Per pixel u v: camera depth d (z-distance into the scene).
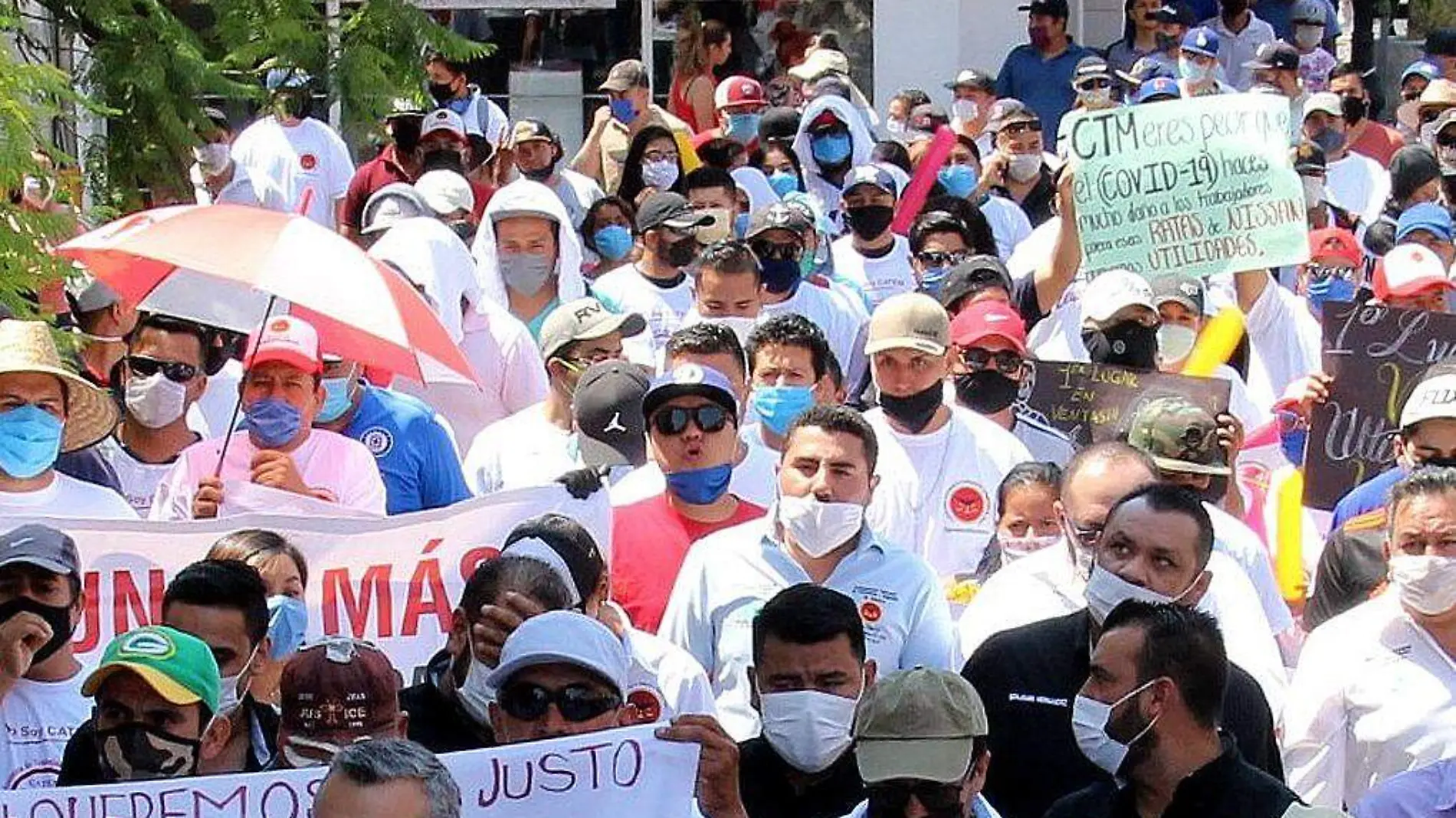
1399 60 29.25
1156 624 7.37
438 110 17.16
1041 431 11.89
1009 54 25.25
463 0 24.97
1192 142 13.71
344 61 14.47
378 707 7.45
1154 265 13.76
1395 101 29.14
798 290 14.65
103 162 12.68
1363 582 9.91
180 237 9.70
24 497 9.76
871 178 16.39
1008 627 9.01
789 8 25.89
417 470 11.14
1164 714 7.35
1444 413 10.30
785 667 8.04
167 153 12.78
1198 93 23.36
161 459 11.04
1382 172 22.86
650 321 14.62
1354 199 22.69
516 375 13.00
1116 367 11.95
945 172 20.02
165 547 9.37
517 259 13.97
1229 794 7.36
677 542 10.02
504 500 9.66
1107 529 8.23
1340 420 11.84
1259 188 13.67
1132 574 8.13
